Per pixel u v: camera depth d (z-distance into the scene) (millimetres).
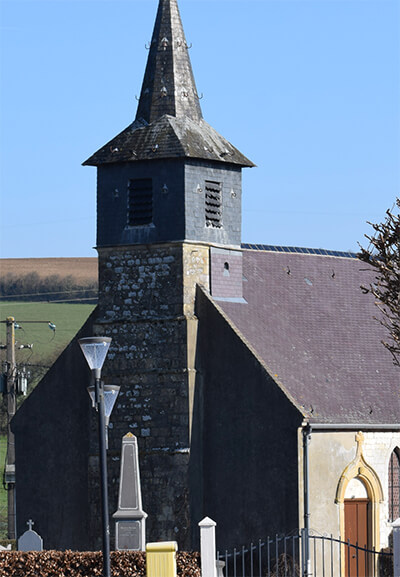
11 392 92375
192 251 80625
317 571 75750
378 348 88125
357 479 79625
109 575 54469
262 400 77062
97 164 82500
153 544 57188
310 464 76062
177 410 78938
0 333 188750
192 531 78125
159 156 80312
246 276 86000
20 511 85000
